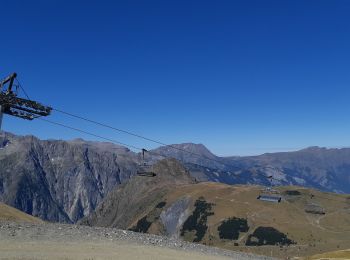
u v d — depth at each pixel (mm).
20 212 94062
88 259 43625
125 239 62625
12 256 41312
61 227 64562
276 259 76812
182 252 59344
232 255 68000
